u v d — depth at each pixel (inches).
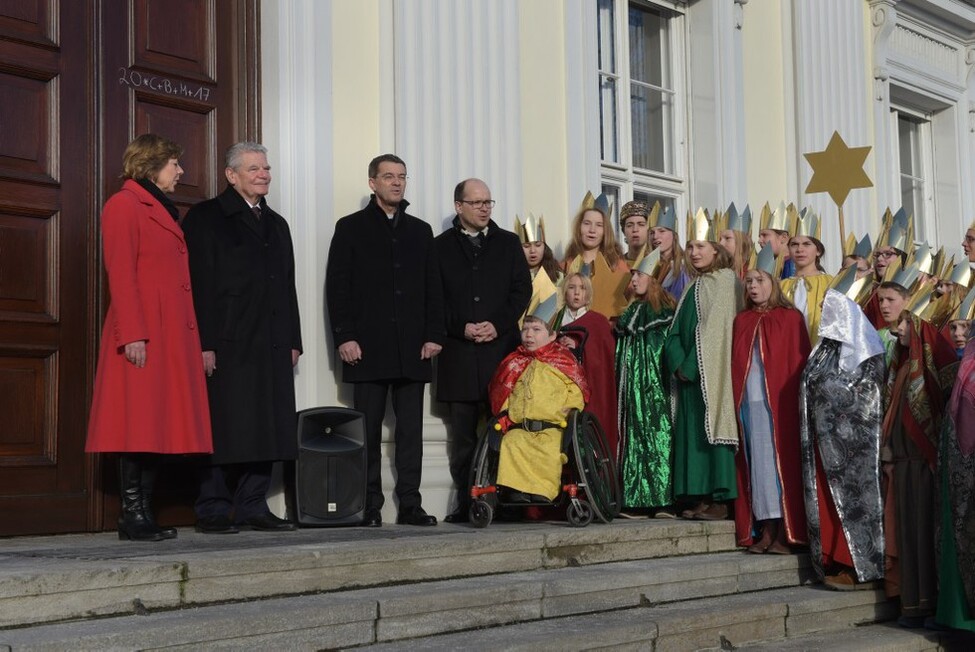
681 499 256.7
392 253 238.7
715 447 248.7
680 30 361.4
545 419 233.5
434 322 240.2
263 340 217.9
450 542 193.2
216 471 217.2
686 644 195.6
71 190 220.7
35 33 218.5
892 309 244.4
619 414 261.4
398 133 267.4
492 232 251.9
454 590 179.6
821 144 386.6
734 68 359.3
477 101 283.4
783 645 209.9
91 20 225.6
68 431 217.0
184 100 237.9
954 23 459.2
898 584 237.9
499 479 233.1
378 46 267.4
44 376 215.6
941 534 229.5
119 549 181.0
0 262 211.5
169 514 227.8
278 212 247.8
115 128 227.9
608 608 200.2
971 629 224.2
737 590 227.5
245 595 166.7
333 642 162.1
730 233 281.1
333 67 258.2
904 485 238.7
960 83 464.8
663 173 354.0
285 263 224.2
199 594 162.1
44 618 148.3
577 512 230.4
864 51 412.5
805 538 242.5
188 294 204.2
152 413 194.2
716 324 253.1
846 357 240.2
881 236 304.8
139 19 232.7
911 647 222.5
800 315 253.3
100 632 142.9
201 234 215.5
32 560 165.0
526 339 241.1
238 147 220.7
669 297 265.6
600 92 336.8
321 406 241.1
